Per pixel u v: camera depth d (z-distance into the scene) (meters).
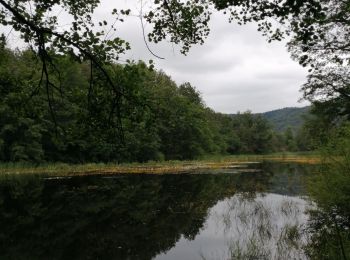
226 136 101.88
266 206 18.72
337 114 21.44
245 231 13.92
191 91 79.19
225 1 6.41
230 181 31.55
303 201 19.92
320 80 20.69
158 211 18.59
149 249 12.32
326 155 10.80
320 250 10.38
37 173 38.78
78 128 7.10
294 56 15.86
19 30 6.35
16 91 7.66
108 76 6.26
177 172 40.81
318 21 6.31
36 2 6.48
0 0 5.59
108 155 51.31
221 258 10.90
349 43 14.97
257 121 113.38
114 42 6.26
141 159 57.84
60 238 13.93
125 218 17.14
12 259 11.53
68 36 6.25
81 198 22.67
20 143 44.59
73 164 48.69
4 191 25.38
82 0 6.85
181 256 11.39
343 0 11.94
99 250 12.35
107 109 6.71
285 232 12.74
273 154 107.81
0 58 7.78
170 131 63.62
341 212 11.16
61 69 7.08
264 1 6.12
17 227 15.69
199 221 16.11
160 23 7.16
